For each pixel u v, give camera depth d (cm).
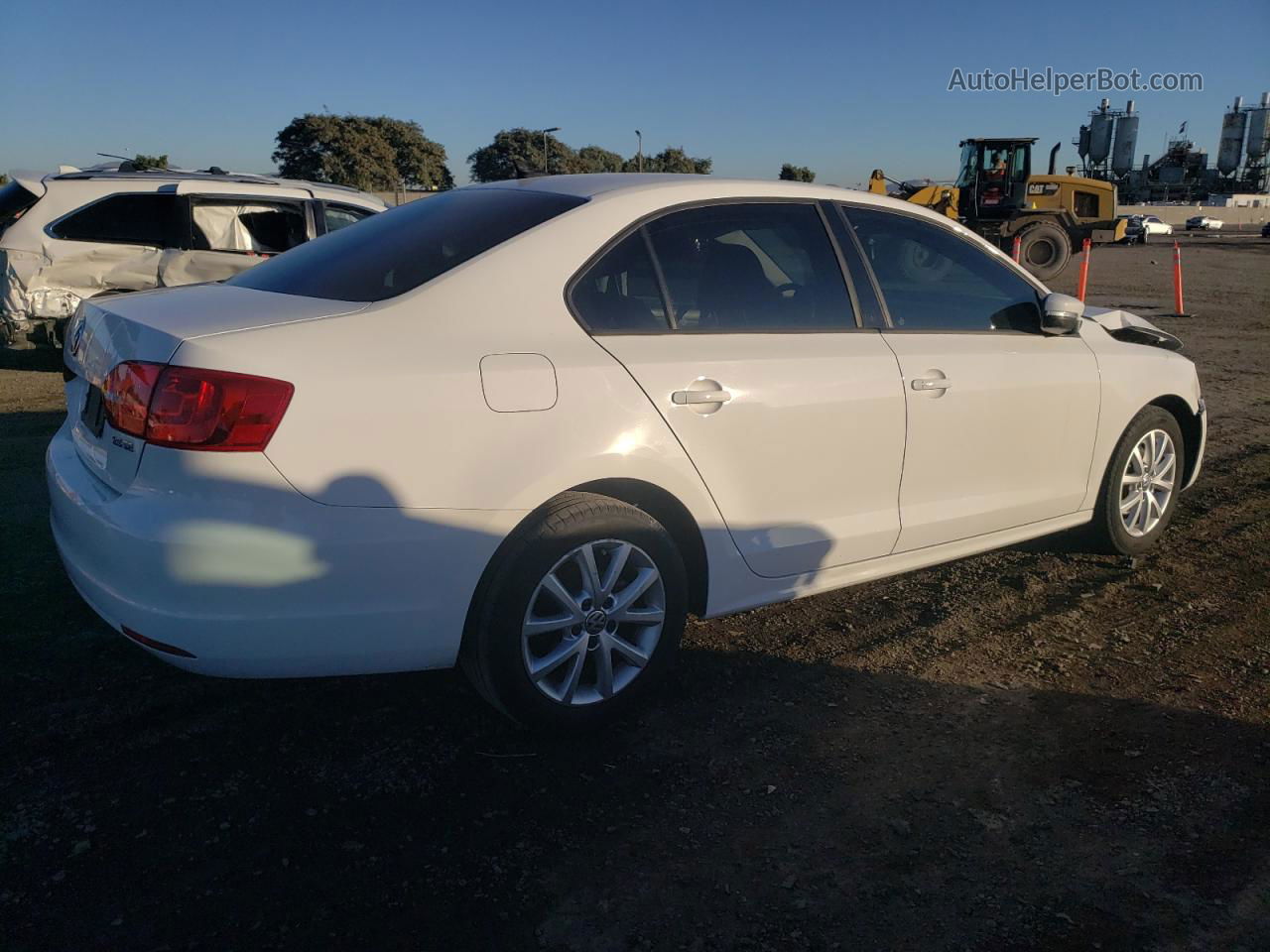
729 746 294
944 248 384
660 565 298
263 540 239
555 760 285
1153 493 460
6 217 834
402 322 264
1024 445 390
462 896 228
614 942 215
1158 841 252
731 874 238
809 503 331
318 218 877
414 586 257
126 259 791
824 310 341
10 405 716
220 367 238
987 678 339
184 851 240
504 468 264
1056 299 393
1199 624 387
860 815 262
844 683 334
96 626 356
